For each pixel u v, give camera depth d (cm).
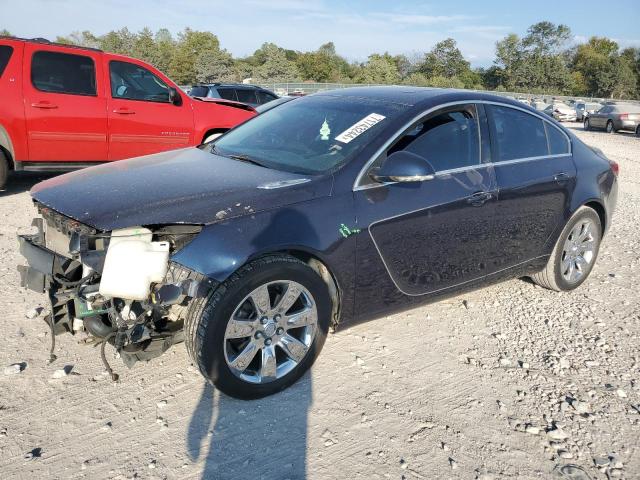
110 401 301
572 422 304
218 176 330
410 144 357
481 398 322
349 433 286
